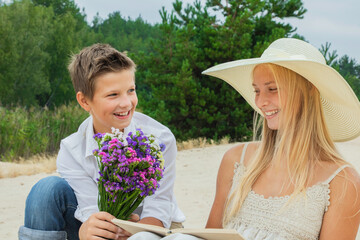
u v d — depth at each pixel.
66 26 40.81
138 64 13.72
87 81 2.34
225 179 2.42
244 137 13.23
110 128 2.44
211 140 12.46
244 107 13.02
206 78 13.38
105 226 2.11
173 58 13.66
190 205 5.71
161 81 13.31
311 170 2.10
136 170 2.09
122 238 2.15
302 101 2.15
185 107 13.12
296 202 2.06
